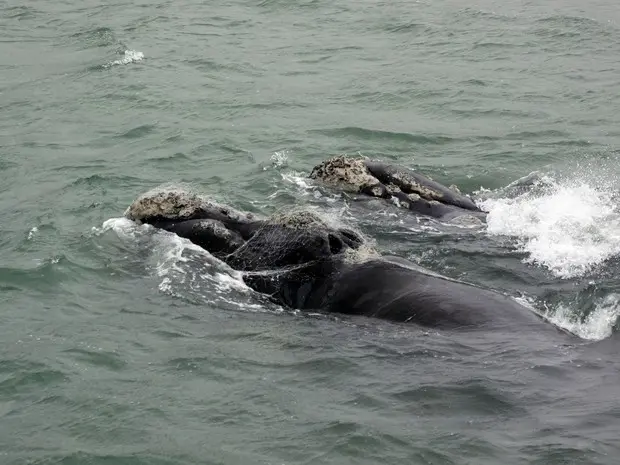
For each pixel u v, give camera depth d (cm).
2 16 8606
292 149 5234
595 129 5475
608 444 2330
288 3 8669
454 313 3114
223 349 3034
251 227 3812
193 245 3791
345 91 6269
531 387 2636
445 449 2397
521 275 3644
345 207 4422
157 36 7738
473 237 4050
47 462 2470
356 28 7838
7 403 2761
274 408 2662
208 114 5862
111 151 5259
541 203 4409
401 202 4434
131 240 3888
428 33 7606
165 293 3472
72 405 2733
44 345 3084
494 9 8238
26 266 3691
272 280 3503
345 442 2464
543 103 5931
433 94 6147
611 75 6406
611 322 3133
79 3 9075
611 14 7950
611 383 2619
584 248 3866
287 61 6988
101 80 6600
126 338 3133
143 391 2789
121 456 2484
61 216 4275
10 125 5747
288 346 3042
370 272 3381
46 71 6900
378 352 2948
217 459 2448
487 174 4888
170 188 4081
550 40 7256
